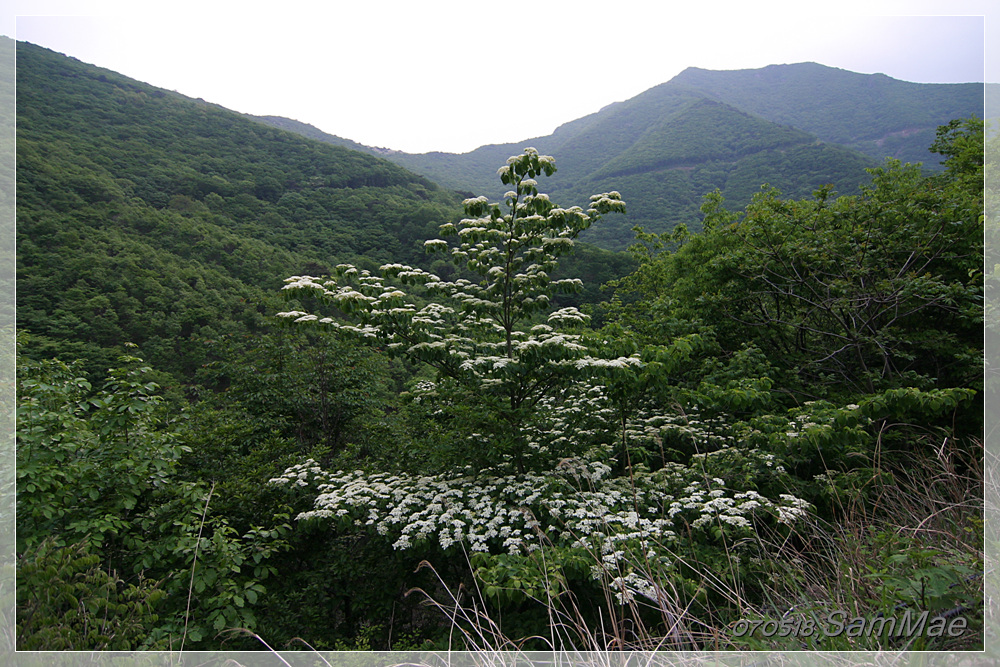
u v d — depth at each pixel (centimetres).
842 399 607
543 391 521
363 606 479
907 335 674
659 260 1452
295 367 886
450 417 562
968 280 655
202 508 449
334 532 560
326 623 471
